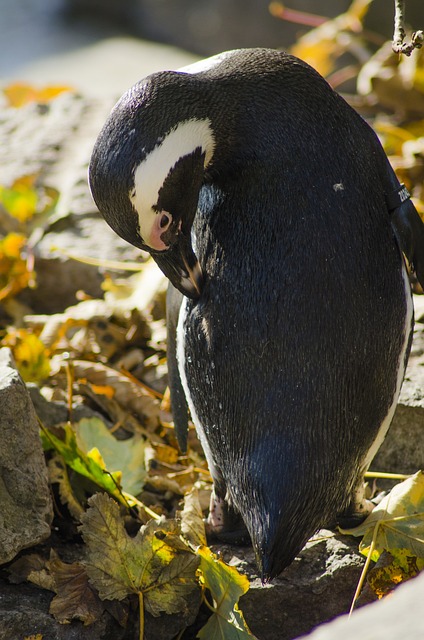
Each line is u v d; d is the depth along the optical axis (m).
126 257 9.72
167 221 5.08
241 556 6.22
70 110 12.82
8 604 5.82
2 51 24.39
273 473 5.12
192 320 5.46
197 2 25.41
